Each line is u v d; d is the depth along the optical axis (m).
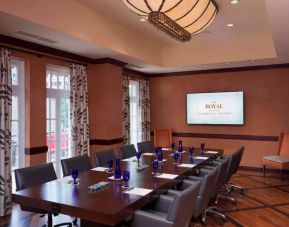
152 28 5.48
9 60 4.20
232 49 6.35
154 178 3.19
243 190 5.27
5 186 4.07
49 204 2.40
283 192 5.23
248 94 7.12
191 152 4.93
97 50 5.12
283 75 6.75
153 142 8.17
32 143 4.68
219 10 4.48
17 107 4.63
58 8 3.89
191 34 3.76
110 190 2.71
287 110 6.73
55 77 5.41
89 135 5.97
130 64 6.59
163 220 2.25
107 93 5.92
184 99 7.88
